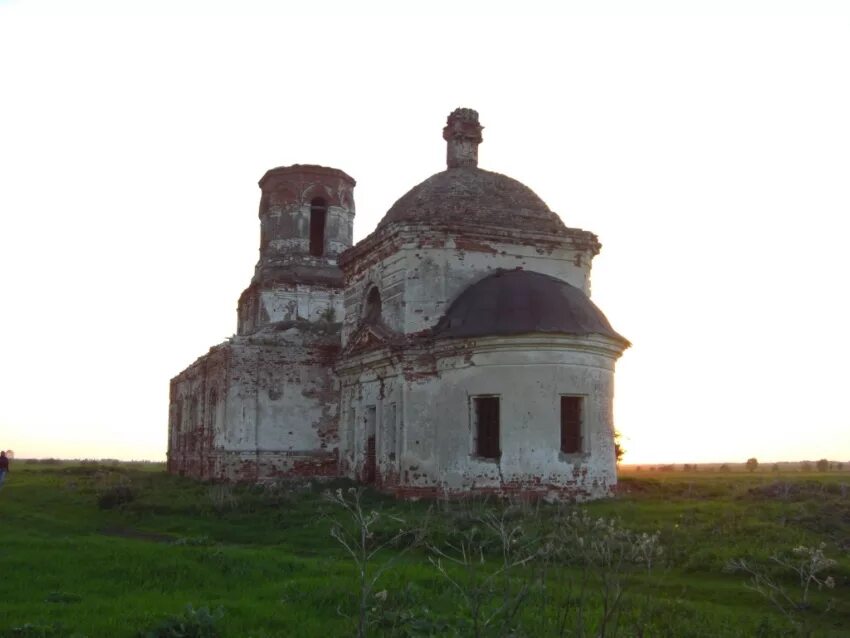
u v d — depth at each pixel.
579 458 24.38
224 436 34.16
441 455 25.28
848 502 21.30
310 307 37.19
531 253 28.17
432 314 26.86
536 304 24.88
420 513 22.45
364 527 10.48
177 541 18.70
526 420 24.23
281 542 20.09
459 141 31.42
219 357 35.88
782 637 11.20
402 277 27.27
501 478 24.11
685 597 13.74
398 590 13.18
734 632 11.33
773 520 18.81
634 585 14.31
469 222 27.44
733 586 14.13
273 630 11.27
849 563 14.68
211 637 10.84
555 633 10.72
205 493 29.05
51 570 14.89
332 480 31.03
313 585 13.45
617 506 22.17
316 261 38.03
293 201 38.41
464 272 27.36
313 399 34.72
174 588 13.73
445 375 25.56
